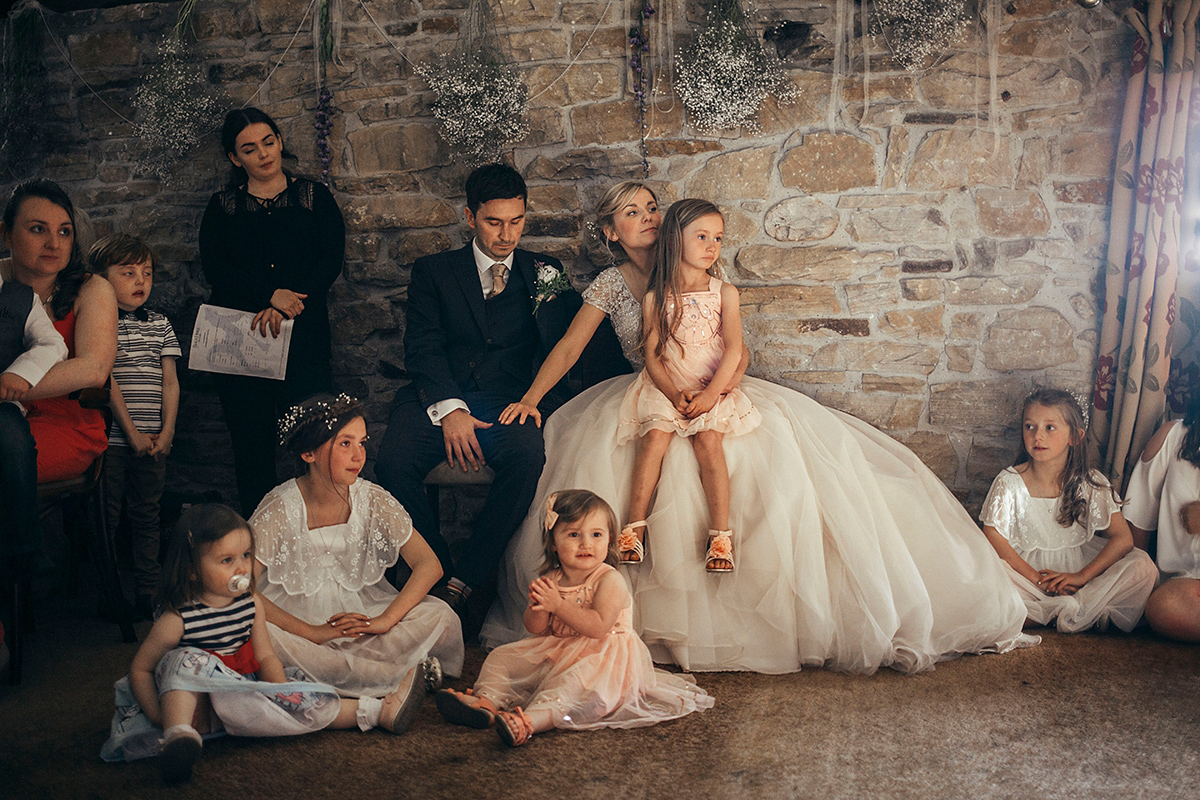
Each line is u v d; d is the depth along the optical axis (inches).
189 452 152.1
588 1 136.3
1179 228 123.0
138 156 149.0
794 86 133.6
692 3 134.4
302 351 136.1
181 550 81.0
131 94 148.6
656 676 93.9
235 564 81.8
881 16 131.1
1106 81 128.4
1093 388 131.1
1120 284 126.6
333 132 143.3
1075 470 114.7
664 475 109.1
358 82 141.9
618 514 110.0
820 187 134.6
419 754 81.5
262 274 135.9
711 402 110.1
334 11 140.6
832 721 87.4
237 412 135.6
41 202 102.1
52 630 115.3
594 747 82.7
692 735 84.9
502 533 112.6
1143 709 89.0
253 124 132.6
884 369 135.6
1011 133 131.3
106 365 105.0
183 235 149.1
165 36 147.2
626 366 133.6
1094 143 129.3
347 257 144.9
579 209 139.9
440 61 139.3
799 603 102.0
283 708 83.6
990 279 132.9
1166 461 115.9
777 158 135.2
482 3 136.3
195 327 133.0
